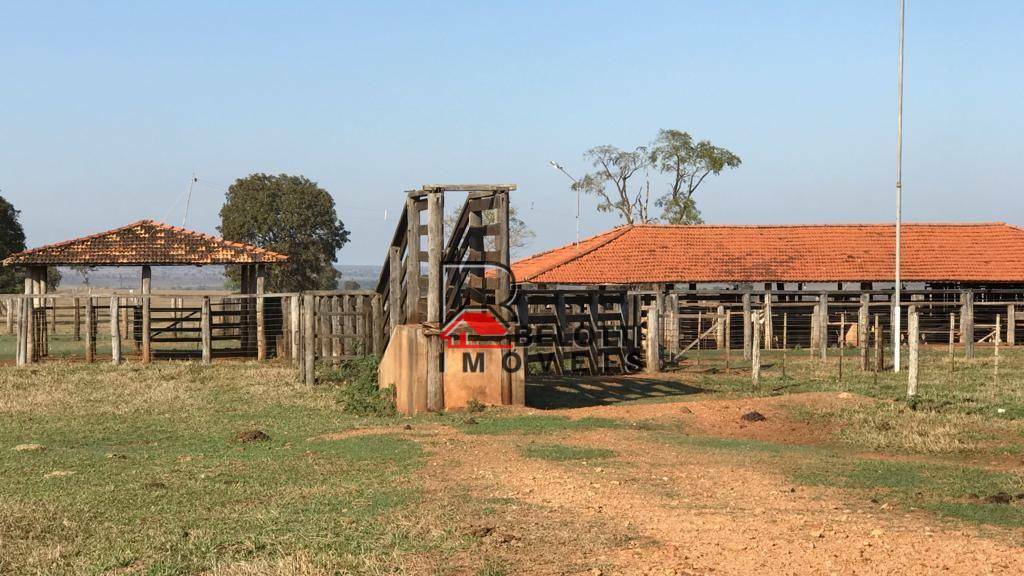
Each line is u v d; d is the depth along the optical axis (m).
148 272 40.12
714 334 43.41
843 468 14.10
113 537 10.28
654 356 30.44
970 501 11.68
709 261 45.28
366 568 8.77
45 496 12.38
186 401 23.27
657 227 48.41
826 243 47.19
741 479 13.11
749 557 8.81
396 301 23.19
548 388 25.17
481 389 21.33
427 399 20.97
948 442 16.78
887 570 8.34
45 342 36.84
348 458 15.24
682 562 8.70
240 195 91.88
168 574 8.88
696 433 18.33
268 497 12.27
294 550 9.51
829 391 24.67
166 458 15.51
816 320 40.97
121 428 19.58
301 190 92.75
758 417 19.38
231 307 49.62
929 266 44.91
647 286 43.81
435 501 11.71
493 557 9.06
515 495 12.04
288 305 35.12
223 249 40.66
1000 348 41.00
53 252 39.88
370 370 25.33
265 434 18.16
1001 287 45.91
